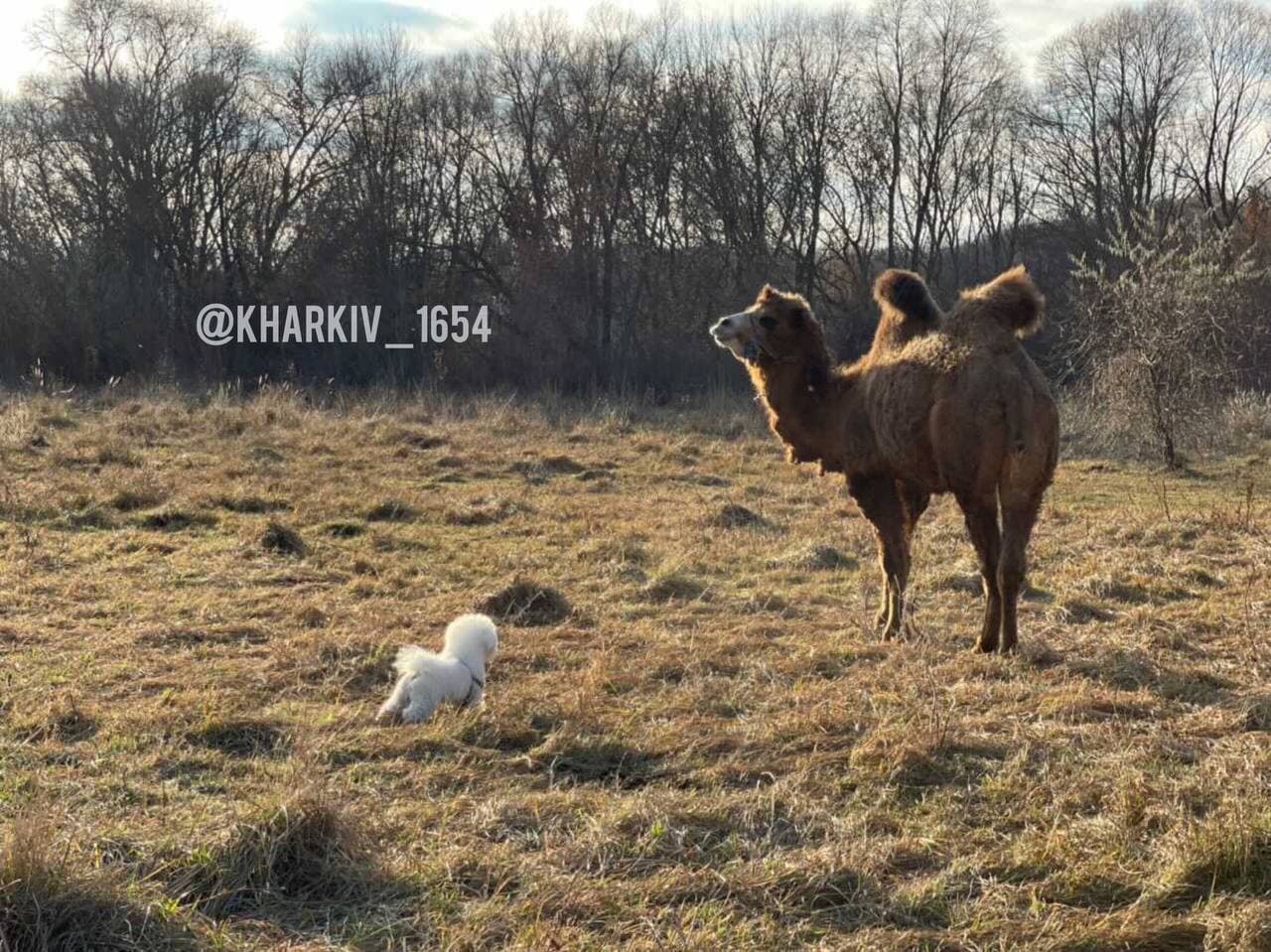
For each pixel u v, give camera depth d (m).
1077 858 4.71
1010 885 4.55
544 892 4.43
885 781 5.63
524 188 39.12
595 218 37.44
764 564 11.50
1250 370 27.11
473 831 5.08
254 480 15.42
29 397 25.86
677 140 38.16
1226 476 19.11
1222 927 4.09
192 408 24.14
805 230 39.62
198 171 39.97
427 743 6.17
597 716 6.65
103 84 39.06
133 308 36.81
